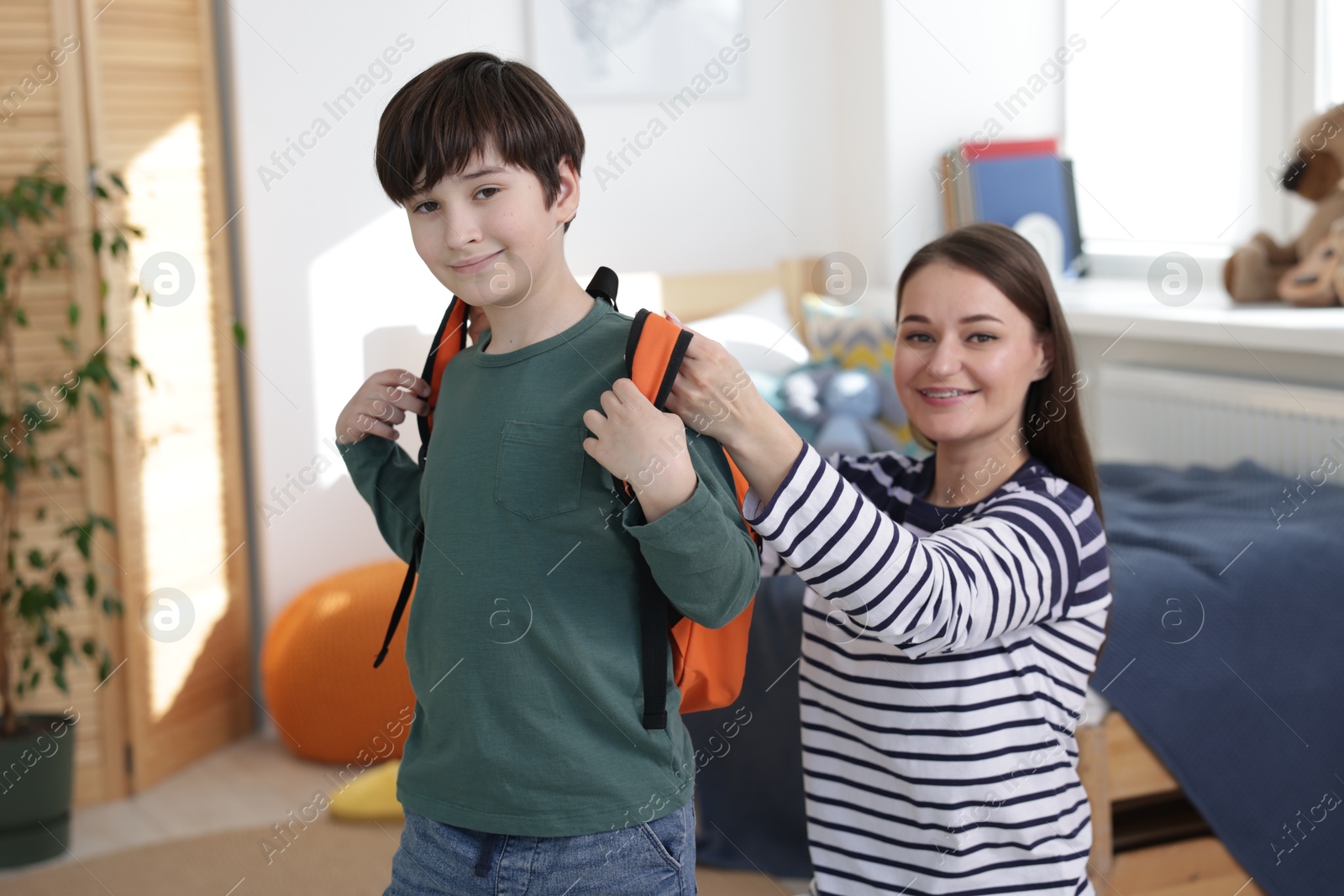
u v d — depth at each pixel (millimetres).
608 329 968
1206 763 1614
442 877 939
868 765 1102
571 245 3375
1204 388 2744
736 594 896
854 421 2902
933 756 1061
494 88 917
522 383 955
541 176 931
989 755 1054
